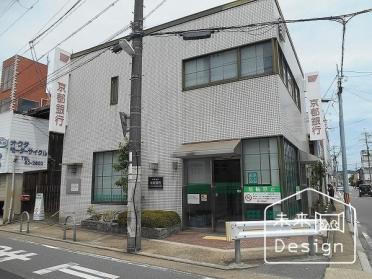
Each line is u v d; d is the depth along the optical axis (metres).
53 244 12.09
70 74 19.16
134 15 11.66
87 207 17.23
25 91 27.75
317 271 7.90
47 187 20.39
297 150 16.94
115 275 7.84
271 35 13.06
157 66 15.66
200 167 13.95
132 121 11.20
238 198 12.95
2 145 21.30
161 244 11.45
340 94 20.67
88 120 17.98
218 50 14.10
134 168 10.95
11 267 8.54
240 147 13.03
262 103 12.95
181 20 15.20
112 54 17.55
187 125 14.45
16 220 19.36
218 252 9.98
